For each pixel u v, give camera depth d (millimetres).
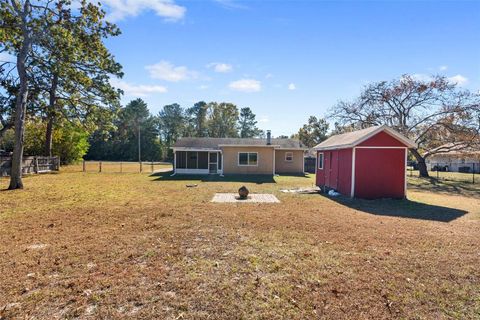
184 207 9227
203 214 8156
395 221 7730
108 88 19375
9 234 6043
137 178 19891
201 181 18281
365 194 12234
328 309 3213
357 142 12039
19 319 2963
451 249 5352
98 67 17547
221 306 3238
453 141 22906
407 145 12383
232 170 24500
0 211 8469
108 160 61812
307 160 31594
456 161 37062
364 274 4156
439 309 3266
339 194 13094
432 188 17234
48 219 7457
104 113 21297
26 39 13867
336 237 6047
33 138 30203
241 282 3830
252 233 6223
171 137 71125
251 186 15891
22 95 13734
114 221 7258
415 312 3191
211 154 25000
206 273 4102
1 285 3693
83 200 10531
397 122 24766
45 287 3652
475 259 4832
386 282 3906
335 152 13938
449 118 22344
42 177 19688
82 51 15992
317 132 47000
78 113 20984
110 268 4250
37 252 4914
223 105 65125
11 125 19609
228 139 27562
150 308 3189
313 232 6410
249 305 3268
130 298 3391
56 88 20219
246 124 69875
